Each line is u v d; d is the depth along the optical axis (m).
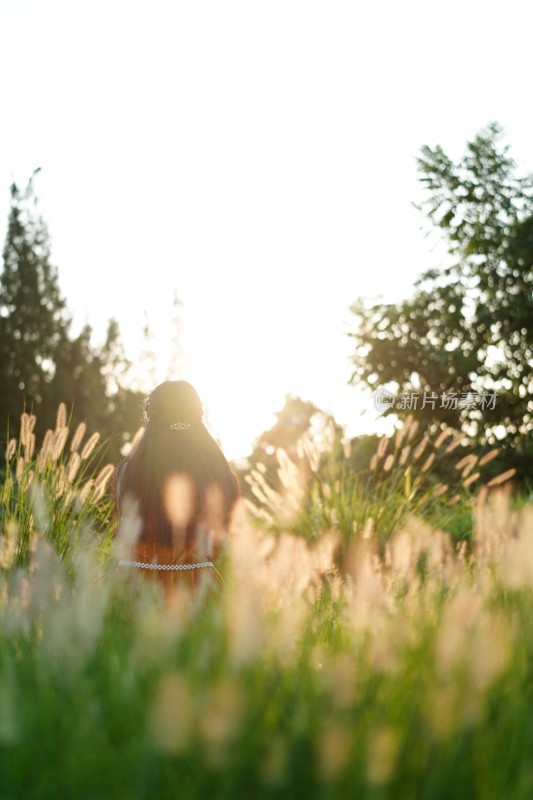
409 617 2.48
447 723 1.52
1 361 36.41
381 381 22.27
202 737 1.50
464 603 2.13
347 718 1.67
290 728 1.65
